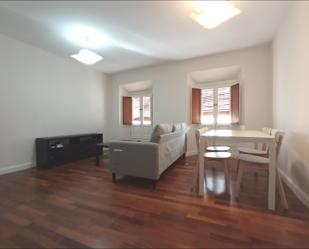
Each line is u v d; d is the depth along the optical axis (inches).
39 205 75.6
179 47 142.1
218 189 90.2
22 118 132.7
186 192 87.7
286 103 100.0
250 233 55.6
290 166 92.6
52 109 154.3
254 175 109.6
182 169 127.2
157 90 188.7
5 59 122.4
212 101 179.3
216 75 171.0
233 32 118.6
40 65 144.6
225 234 55.4
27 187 96.2
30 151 137.7
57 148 143.3
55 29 112.7
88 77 192.4
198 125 180.9
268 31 118.3
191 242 52.0
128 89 225.8
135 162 97.0
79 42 132.0
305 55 75.1
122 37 123.8
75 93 176.2
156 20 102.5
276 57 120.9
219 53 155.9
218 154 94.3
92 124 196.1
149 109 214.2
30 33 118.4
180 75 175.3
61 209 72.1
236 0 86.2
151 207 73.1
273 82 132.3
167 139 107.0
